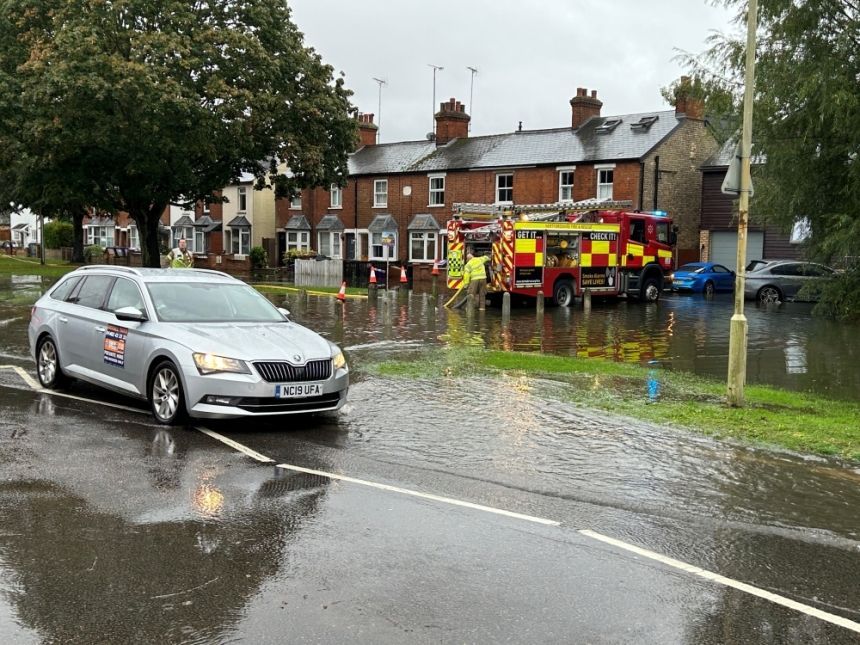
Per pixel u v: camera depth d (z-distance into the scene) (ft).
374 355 45.57
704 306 90.53
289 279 139.03
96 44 84.38
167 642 12.53
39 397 31.86
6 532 17.08
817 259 58.08
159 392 27.73
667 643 12.96
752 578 15.85
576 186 123.34
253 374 26.22
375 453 24.67
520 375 39.27
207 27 91.45
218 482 21.07
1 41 99.45
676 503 20.62
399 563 15.92
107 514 18.35
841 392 39.42
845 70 51.11
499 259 82.17
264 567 15.56
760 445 26.63
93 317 31.24
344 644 12.55
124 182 98.99
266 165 162.71
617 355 50.37
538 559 16.38
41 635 12.69
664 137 119.14
